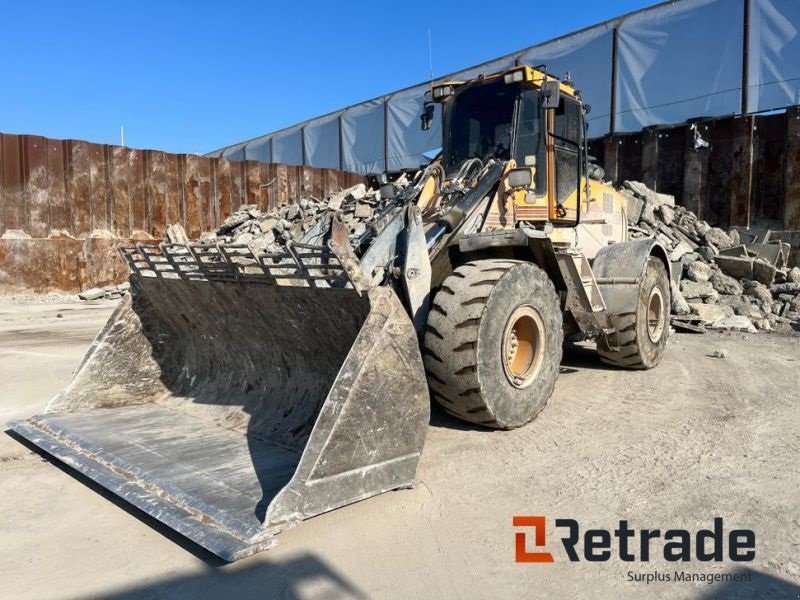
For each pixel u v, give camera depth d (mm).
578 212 6074
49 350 8414
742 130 12695
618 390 5871
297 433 4098
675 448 4242
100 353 5066
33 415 5098
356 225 12344
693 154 13406
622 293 6430
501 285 4277
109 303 14500
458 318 4168
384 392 3328
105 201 15812
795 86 12188
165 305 5145
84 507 3441
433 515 3264
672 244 11242
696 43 13469
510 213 5324
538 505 3379
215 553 2697
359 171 21328
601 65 15023
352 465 3180
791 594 2572
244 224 15242
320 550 2924
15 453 4301
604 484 3650
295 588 2617
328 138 22578
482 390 4211
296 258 3729
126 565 2824
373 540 3014
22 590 2621
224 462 3713
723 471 3832
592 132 15203
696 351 7836
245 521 2885
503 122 5594
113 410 4938
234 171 18156
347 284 3539
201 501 3117
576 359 7477
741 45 12797
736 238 11961
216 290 4512
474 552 2904
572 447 4273
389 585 2641
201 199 17516
